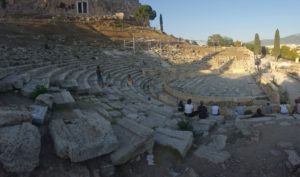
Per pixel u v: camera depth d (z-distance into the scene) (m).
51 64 21.83
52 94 11.80
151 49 53.56
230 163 9.13
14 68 15.71
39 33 38.75
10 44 26.84
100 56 35.56
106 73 26.84
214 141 10.57
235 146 10.24
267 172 8.81
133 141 8.49
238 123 12.55
